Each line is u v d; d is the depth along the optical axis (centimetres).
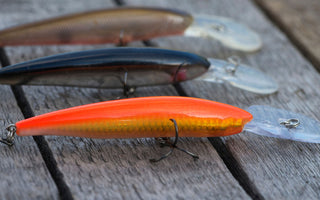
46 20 40
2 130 34
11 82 35
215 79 38
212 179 32
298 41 45
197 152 34
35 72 35
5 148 33
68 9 46
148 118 32
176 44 44
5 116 35
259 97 39
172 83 38
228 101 38
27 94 37
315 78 41
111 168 32
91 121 32
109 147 33
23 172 32
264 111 35
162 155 33
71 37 41
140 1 48
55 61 35
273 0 50
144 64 36
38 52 41
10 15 44
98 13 41
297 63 42
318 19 48
